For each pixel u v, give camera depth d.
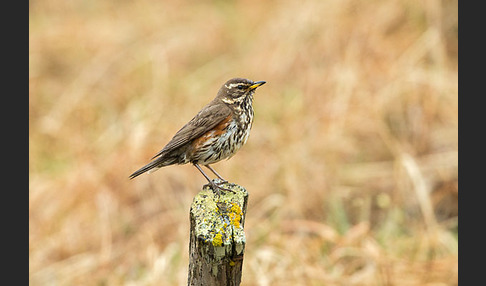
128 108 17.59
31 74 20.55
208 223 7.80
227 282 7.62
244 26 21.64
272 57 18.20
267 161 14.91
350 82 16.06
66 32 22.55
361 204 14.05
